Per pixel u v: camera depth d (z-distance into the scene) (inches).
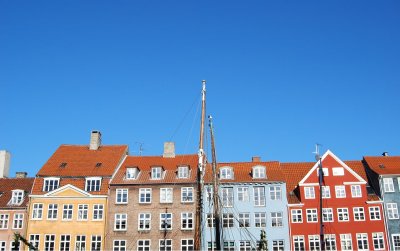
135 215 2647.6
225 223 2620.6
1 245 2618.1
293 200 2674.7
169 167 2822.3
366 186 2733.8
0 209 2684.5
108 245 2596.0
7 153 3065.9
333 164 2704.2
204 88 2488.9
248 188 2684.5
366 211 2608.3
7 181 2886.3
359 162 2923.2
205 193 2672.2
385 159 2864.2
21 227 2650.1
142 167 2839.6
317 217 2608.3
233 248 2578.7
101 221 2640.3
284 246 2566.4
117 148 2992.1
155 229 2618.1
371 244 2551.7
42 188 2726.4
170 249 2581.2
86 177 2731.3
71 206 2672.2
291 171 2888.8
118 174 2780.5
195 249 2566.4
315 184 2669.8
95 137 3004.4
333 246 2559.1
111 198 2682.1
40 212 2669.8
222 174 2731.3
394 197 2625.5
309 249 2556.6
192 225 2615.7
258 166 2746.1
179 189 2684.5
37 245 2605.8
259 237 2583.7
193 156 2915.8
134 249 2588.6
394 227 2568.9
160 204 2659.9
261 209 2637.8
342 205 2623.0
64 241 2613.2
